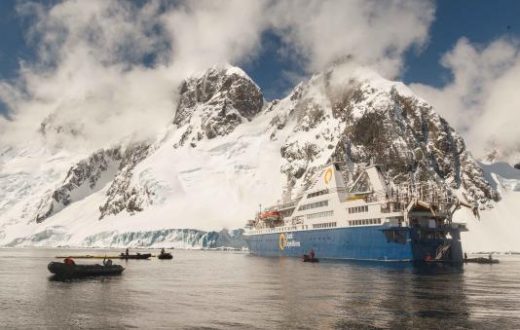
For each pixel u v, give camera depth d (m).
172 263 133.50
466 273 92.00
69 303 56.12
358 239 113.50
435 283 73.25
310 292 63.75
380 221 107.56
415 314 47.81
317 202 132.00
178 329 42.06
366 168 124.38
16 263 136.12
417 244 103.31
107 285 74.94
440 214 108.00
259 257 160.12
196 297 60.50
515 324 43.50
